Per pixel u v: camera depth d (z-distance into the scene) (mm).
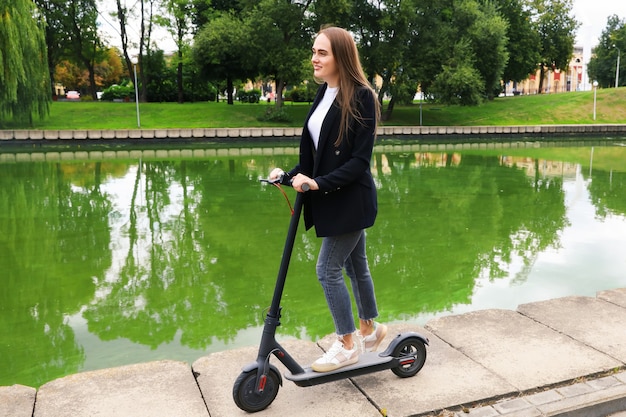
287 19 26625
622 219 8539
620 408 2404
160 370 2668
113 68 50188
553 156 19234
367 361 2418
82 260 6414
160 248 6930
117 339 4105
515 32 37875
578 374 2576
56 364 3699
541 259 6188
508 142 25750
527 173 14586
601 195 10977
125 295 5148
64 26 33438
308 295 5047
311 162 2371
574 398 2371
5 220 8789
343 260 2350
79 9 33344
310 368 2354
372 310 2555
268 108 29266
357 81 2193
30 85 21891
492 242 7047
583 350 2828
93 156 19406
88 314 4660
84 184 12789
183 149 22156
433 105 38281
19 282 5586
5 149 21266
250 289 5250
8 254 6719
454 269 5840
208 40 27750
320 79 2357
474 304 4750
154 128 25656
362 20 27766
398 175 14211
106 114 27891
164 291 5238
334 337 3025
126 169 15719
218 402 2371
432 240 7180
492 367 2648
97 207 9891
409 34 27875
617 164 16688
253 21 27000
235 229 7996
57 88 52312
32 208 9820
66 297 5121
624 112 33000
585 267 5832
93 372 2646
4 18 20203
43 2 32812
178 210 9547
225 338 4086
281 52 26828
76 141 23438
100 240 7391
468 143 25234
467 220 8523
